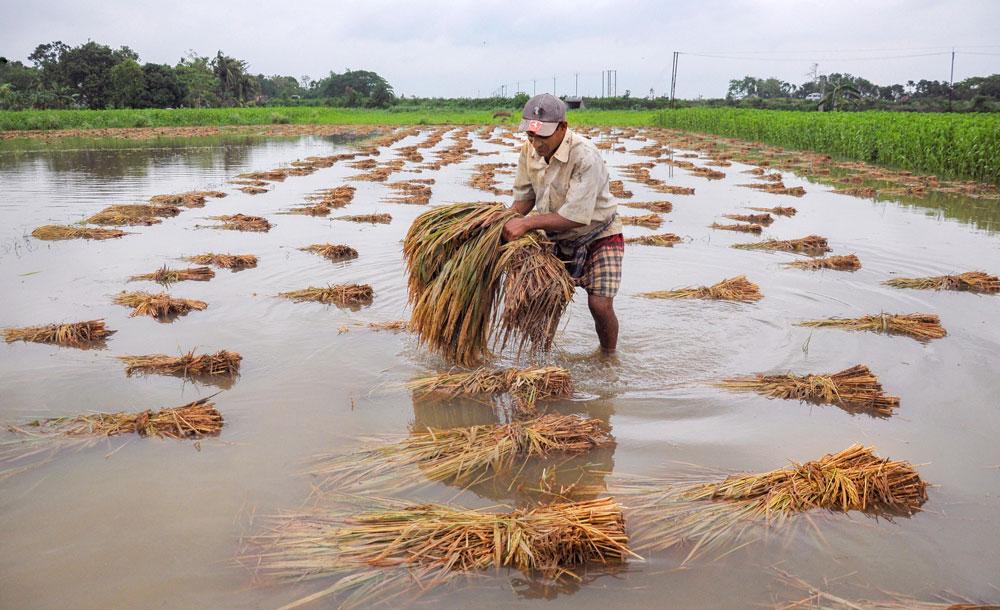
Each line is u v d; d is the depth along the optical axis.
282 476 2.83
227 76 84.69
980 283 5.86
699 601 2.11
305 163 17.28
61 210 9.82
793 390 3.75
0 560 2.27
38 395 3.60
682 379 4.02
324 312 5.16
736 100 73.75
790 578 2.22
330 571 2.23
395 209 10.32
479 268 3.88
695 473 2.92
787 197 12.13
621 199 11.88
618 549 2.32
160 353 4.25
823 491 2.67
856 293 5.80
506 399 3.71
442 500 2.69
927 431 3.32
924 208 10.77
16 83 88.06
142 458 2.97
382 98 76.06
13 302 5.27
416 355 4.31
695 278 6.36
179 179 13.98
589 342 4.65
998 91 73.31
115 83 75.44
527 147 4.14
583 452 3.11
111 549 2.33
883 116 23.69
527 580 2.21
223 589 2.14
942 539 2.44
